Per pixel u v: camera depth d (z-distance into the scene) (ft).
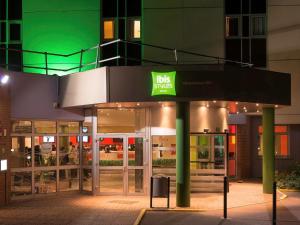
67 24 78.13
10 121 54.34
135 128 60.80
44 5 78.38
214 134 61.67
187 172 51.80
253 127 85.15
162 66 52.60
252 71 55.11
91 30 78.02
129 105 57.77
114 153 60.70
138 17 78.89
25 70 78.28
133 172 60.39
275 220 41.29
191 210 49.26
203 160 62.34
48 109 58.29
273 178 63.05
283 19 79.97
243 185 73.15
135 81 52.90
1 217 45.42
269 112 63.26
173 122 59.98
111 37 79.05
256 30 80.18
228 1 80.12
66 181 60.90
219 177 61.98
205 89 52.34
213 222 43.16
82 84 56.18
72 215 46.55
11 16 79.56
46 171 58.80
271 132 63.16
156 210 49.44
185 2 78.23
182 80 52.31
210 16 78.28
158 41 77.97
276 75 58.39
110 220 44.01
